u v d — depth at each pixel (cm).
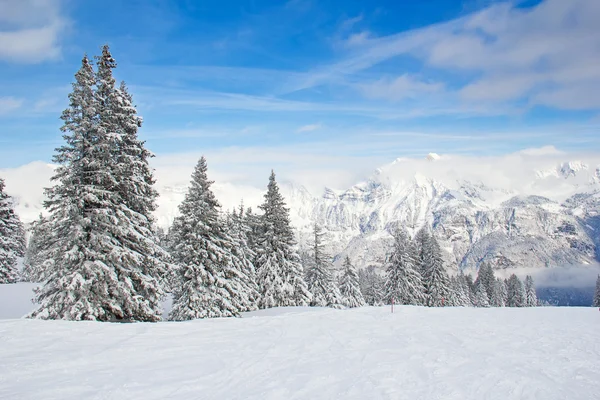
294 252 4066
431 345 1268
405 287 5550
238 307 3091
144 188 2261
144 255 2211
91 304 1912
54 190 1977
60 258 1952
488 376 941
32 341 1134
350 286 5956
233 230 4006
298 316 1878
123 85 2373
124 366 946
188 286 2864
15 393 752
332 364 1017
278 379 885
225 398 764
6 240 3956
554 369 1023
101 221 2023
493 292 9394
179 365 971
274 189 4100
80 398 738
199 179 3047
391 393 808
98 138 2091
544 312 2169
